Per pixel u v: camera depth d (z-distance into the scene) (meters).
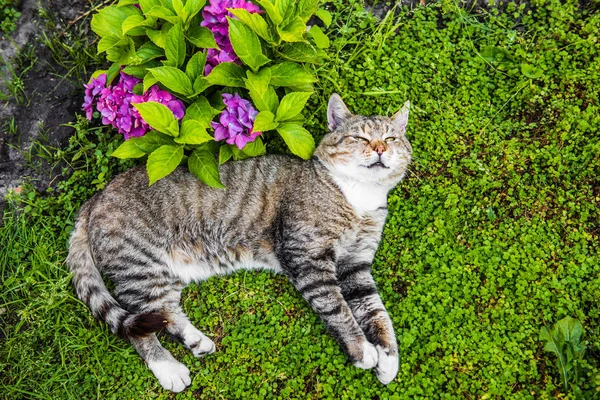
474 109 1.02
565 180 0.98
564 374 0.88
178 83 0.89
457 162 1.01
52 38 1.06
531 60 1.02
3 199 1.01
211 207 0.94
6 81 1.05
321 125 1.02
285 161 0.96
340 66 1.02
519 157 1.00
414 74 1.03
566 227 0.97
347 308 0.92
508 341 0.92
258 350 0.94
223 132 0.91
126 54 0.93
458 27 1.05
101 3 1.06
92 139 1.04
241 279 0.98
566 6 1.03
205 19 0.90
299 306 0.96
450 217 0.98
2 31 1.06
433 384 0.90
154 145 0.91
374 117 0.95
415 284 0.96
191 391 0.92
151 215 0.93
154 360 0.92
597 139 0.99
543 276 0.94
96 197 0.96
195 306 0.97
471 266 0.96
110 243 0.93
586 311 0.93
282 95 0.98
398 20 1.04
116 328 0.91
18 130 1.04
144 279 0.93
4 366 0.93
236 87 0.94
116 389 0.93
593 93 1.00
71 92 1.05
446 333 0.92
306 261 0.92
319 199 0.93
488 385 0.90
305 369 0.92
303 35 0.95
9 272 0.98
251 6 0.90
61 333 0.95
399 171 0.95
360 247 0.96
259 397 0.91
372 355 0.90
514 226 0.97
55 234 1.00
